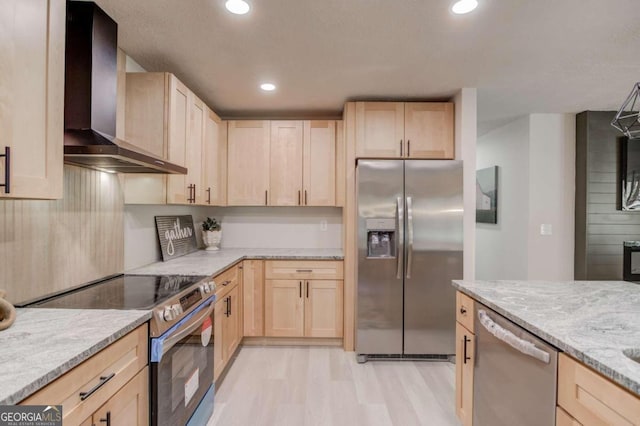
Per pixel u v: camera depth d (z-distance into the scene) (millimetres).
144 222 2496
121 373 1184
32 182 1077
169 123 2127
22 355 938
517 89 2871
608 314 1329
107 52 1676
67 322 1220
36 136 1092
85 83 1562
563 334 1114
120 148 1464
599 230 3504
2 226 1379
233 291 2734
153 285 1858
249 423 1981
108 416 1102
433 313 2846
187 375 1698
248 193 3367
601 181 3504
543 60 2311
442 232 2842
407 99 3088
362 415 2066
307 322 3102
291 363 2783
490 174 4375
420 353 2846
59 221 1683
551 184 3664
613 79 2650
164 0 1642
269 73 2527
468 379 1761
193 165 2555
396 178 2828
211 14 1764
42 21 1112
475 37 1999
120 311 1354
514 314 1329
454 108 3006
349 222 3043
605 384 915
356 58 2275
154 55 2227
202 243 3611
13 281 1428
